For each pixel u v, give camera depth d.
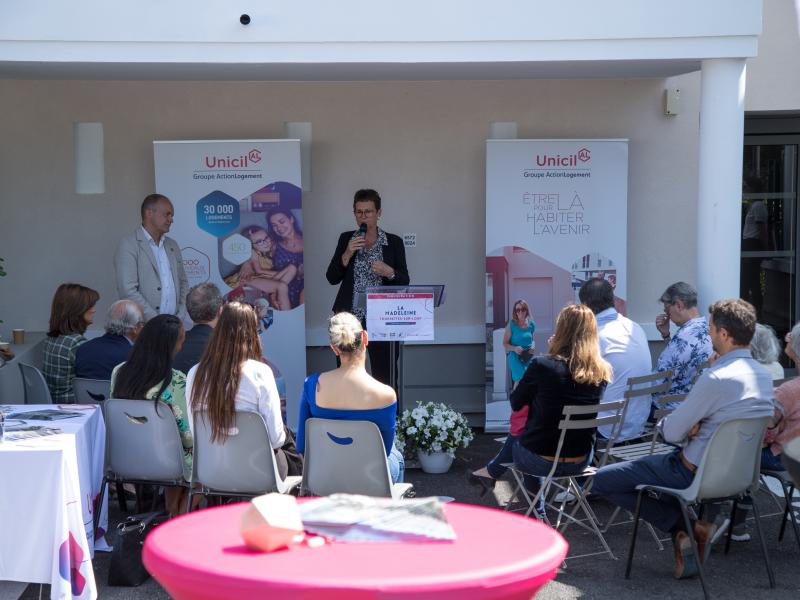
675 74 7.41
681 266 8.04
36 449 3.99
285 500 2.30
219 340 4.40
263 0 5.72
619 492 4.56
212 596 2.08
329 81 7.70
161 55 5.72
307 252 7.89
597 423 4.60
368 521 2.39
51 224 7.72
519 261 7.44
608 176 7.42
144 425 4.66
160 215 6.75
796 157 8.34
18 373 6.65
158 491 5.25
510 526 2.46
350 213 7.89
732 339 4.36
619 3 5.88
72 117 7.63
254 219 7.38
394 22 5.79
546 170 7.39
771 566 4.70
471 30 5.83
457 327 7.97
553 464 4.70
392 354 6.40
